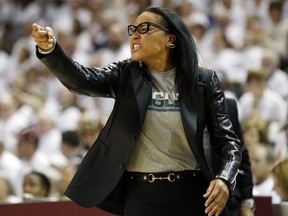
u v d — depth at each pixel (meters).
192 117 8.98
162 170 9.00
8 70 32.66
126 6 33.97
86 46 31.23
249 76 23.19
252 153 15.62
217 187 8.63
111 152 8.99
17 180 20.89
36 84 29.39
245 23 29.81
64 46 30.69
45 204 12.30
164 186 8.99
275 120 22.89
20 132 24.03
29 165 21.12
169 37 9.12
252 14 30.09
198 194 9.09
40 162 20.92
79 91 8.88
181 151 9.09
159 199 8.98
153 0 31.97
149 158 9.04
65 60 8.56
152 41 8.98
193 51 9.18
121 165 8.89
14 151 23.23
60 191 16.53
